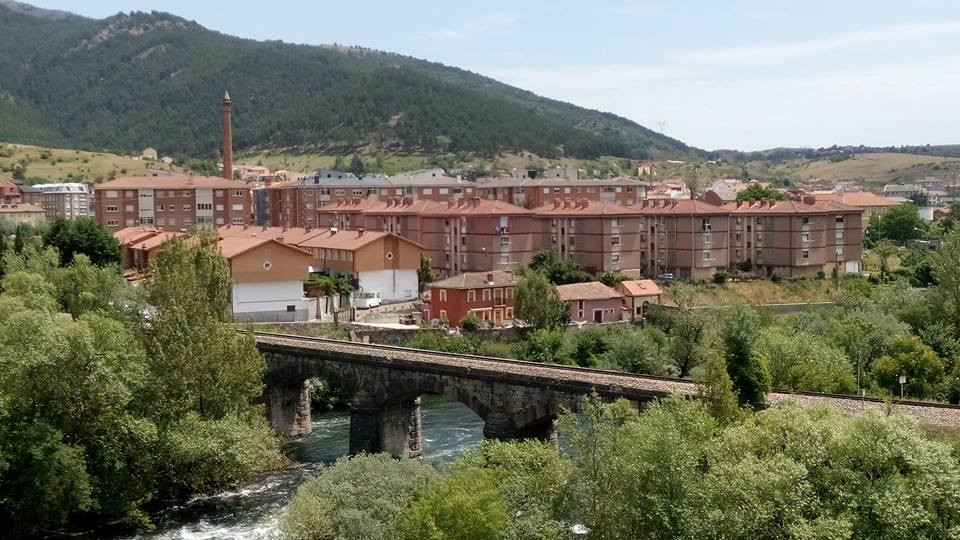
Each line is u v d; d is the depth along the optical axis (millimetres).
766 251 172000
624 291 137625
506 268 156500
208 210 198625
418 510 42406
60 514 57938
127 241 157500
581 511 42094
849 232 176625
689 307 111375
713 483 40031
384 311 137125
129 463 62906
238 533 59094
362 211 182750
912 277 157875
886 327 90562
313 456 79812
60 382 58438
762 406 58438
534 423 69188
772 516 38250
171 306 67500
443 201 178375
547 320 123000
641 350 107562
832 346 86688
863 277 168625
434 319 131000
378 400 78688
